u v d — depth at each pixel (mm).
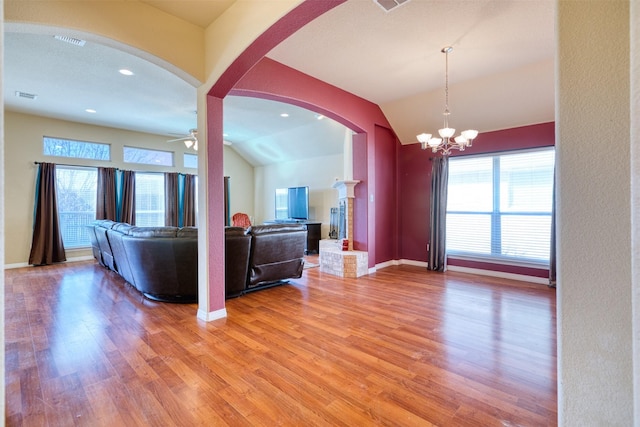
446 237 5570
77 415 1807
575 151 754
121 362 2398
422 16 2789
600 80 723
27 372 2262
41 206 6066
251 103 5391
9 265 5828
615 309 707
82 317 3326
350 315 3363
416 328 3012
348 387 2070
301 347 2633
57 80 4285
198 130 3195
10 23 2072
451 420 1756
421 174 5840
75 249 6613
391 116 5523
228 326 3080
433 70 3922
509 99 4359
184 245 3627
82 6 2297
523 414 1798
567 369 766
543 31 3029
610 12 715
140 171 7387
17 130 5895
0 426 579
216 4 2637
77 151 6590
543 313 3391
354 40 3184
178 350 2586
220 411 1841
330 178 7668
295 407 1875
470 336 2828
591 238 734
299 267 4676
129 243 3746
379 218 5684
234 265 3854
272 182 9203
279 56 3529
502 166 4977
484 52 3453
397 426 1713
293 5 2057
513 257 4879
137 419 1777
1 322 570
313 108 4238
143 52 2648
